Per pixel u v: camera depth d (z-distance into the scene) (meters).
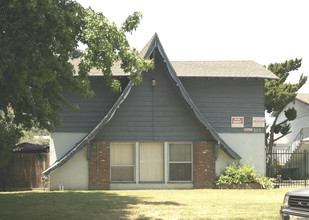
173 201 13.00
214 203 12.34
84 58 10.37
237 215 9.78
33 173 20.19
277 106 27.62
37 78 8.47
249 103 19.86
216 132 18.95
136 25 11.28
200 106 19.75
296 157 29.83
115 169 18.86
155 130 18.83
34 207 11.75
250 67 21.27
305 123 34.19
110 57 10.12
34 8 7.09
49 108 10.54
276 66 31.95
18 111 12.22
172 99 18.89
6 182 20.34
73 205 12.12
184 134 18.92
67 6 9.70
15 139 19.16
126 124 18.80
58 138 19.41
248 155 19.66
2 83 8.37
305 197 7.44
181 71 19.98
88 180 18.67
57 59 9.09
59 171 18.84
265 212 10.27
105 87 19.61
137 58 10.80
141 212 10.48
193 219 9.34
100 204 12.27
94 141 18.66
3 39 7.49
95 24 10.20
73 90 10.93
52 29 7.85
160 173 18.97
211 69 20.55
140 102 18.88
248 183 18.73
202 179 18.88
